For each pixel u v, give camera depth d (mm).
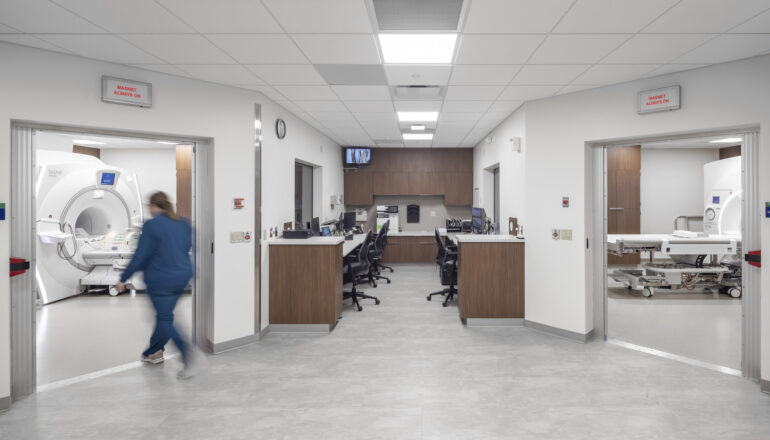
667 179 8547
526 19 2426
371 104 4602
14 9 2252
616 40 2717
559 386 2869
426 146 8359
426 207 9109
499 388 2838
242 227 3820
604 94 3707
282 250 4203
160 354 3354
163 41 2727
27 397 2754
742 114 2973
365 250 5266
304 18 2422
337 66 3270
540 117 4211
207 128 3590
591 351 3584
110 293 5859
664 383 2920
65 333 4129
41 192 5418
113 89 3064
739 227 6125
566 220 3967
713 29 2520
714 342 3818
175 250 2979
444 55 3033
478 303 4371
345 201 8750
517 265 4348
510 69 3316
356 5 2262
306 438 2229
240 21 2449
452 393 2764
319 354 3545
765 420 2408
